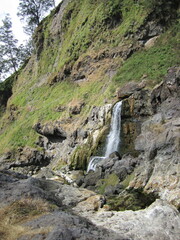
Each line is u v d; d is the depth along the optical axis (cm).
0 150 3622
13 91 5803
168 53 2580
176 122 1462
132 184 1422
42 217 845
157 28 2953
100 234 772
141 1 3231
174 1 3016
